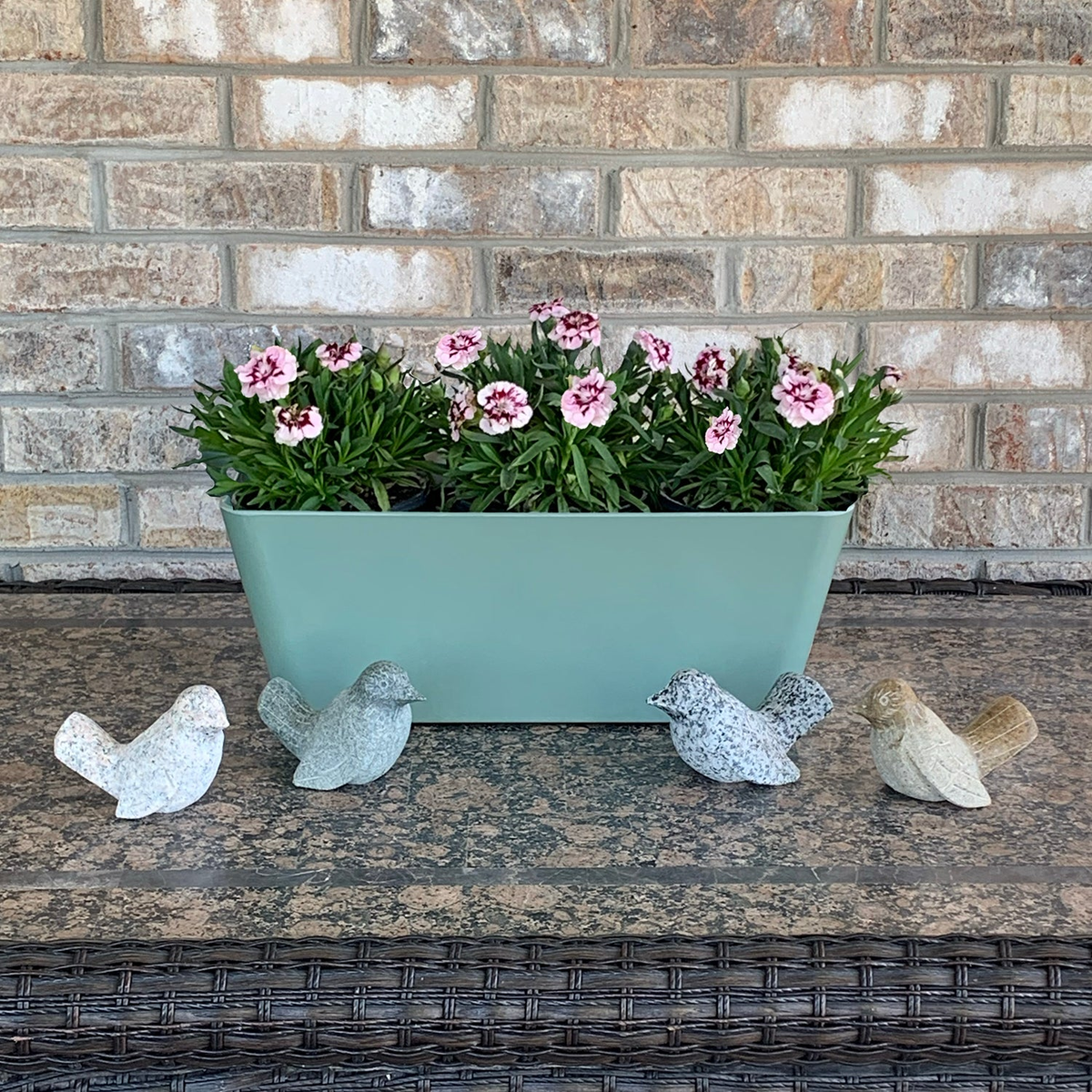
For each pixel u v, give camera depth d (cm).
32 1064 65
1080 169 125
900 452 132
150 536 133
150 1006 66
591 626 93
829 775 89
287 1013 66
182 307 126
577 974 66
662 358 98
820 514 90
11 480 131
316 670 94
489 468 93
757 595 92
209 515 132
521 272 126
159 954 67
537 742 94
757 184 125
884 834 81
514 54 121
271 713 89
